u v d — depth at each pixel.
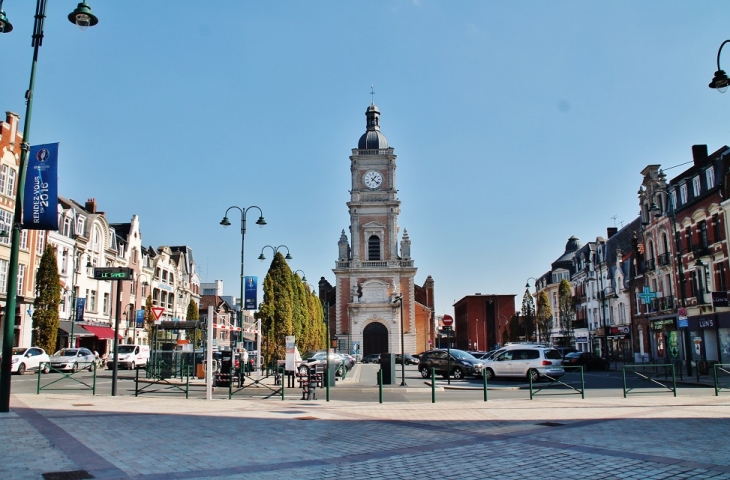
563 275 80.94
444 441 10.95
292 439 11.12
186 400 18.92
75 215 46.72
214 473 8.30
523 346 30.11
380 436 11.52
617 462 9.06
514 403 17.98
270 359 39.12
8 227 37.31
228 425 12.91
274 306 40.00
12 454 9.42
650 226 45.78
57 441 10.58
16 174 38.56
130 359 39.78
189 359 31.05
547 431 12.11
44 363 33.25
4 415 13.90
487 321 115.81
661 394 21.47
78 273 47.12
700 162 39.88
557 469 8.63
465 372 31.81
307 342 55.25
